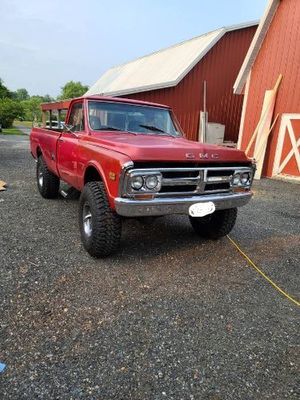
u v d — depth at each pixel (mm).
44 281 3236
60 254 3883
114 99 4773
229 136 17156
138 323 2668
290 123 10445
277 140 10883
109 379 2082
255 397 2012
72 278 3332
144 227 5074
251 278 3600
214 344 2473
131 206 3164
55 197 6504
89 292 3090
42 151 6258
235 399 1988
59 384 2021
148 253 4086
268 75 11203
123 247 4234
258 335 2615
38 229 4691
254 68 11789
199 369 2211
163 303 2986
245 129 12367
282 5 10516
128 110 4816
